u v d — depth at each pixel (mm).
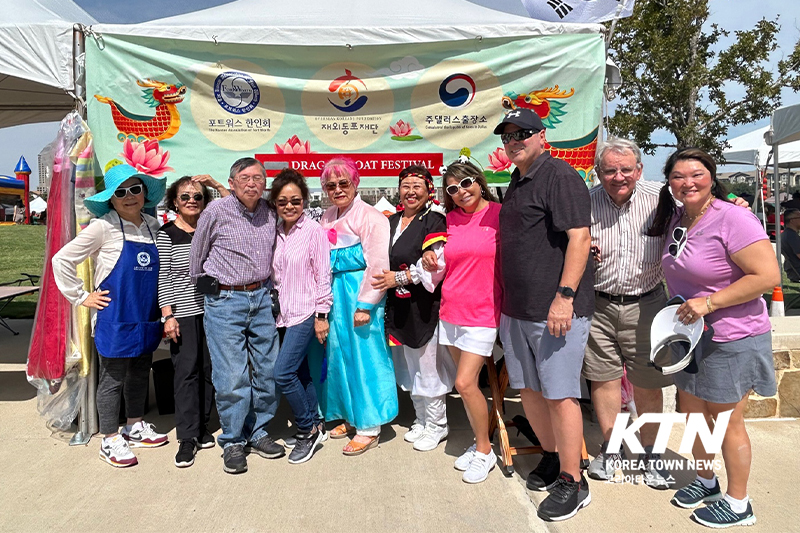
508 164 4148
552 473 3041
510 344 2938
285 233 3426
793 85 11867
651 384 3029
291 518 2707
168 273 3408
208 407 3605
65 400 3604
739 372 2486
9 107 6512
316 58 4031
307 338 3307
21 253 15898
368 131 4121
